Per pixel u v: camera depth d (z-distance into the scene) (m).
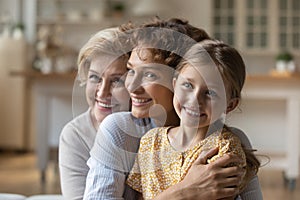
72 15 7.72
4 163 6.46
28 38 7.86
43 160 5.13
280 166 5.07
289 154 4.95
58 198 1.91
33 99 7.75
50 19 7.75
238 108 1.18
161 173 1.13
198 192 1.08
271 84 4.95
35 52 7.69
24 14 7.89
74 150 1.41
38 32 7.75
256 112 5.26
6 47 7.53
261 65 7.69
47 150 5.13
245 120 5.26
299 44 7.50
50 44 6.08
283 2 7.51
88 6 7.84
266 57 7.68
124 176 1.18
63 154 1.43
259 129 5.27
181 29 1.27
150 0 7.32
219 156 1.09
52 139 5.27
